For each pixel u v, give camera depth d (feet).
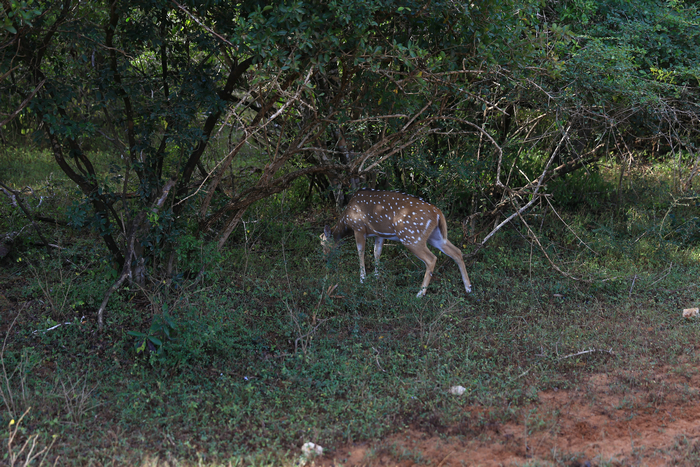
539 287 37.60
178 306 30.94
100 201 33.83
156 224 32.65
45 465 18.90
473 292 37.27
